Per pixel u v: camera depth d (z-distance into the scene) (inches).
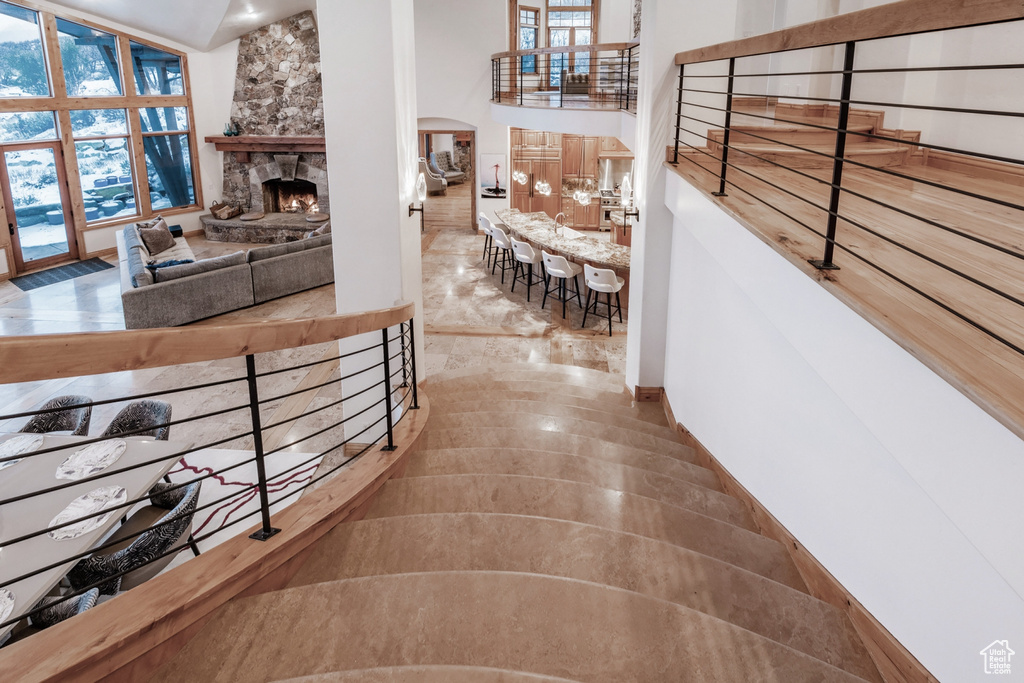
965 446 56.0
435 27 483.5
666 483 136.6
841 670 75.5
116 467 124.3
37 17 391.9
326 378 263.7
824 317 83.0
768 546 112.7
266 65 498.9
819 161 178.4
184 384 257.6
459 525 103.1
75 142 423.2
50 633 67.3
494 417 178.9
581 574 94.1
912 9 63.7
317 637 76.2
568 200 531.5
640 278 206.8
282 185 537.3
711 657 75.9
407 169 190.9
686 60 169.5
